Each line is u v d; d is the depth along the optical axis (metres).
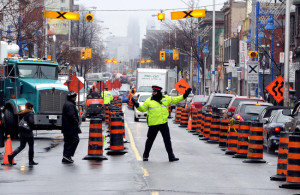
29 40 76.50
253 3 90.62
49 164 27.31
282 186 20.20
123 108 105.00
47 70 44.59
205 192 19.02
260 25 81.00
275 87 50.84
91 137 28.75
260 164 27.58
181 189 19.53
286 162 21.95
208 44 155.12
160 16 64.19
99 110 66.75
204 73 121.62
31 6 75.25
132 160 28.47
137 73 96.88
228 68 96.38
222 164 27.28
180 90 63.94
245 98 46.34
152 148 34.81
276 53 91.44
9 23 72.62
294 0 77.75
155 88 28.12
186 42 133.38
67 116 27.73
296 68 79.38
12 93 43.72
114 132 31.22
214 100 54.12
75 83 51.94
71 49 119.81
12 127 42.84
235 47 130.12
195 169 25.09
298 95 81.56
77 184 20.77
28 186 20.50
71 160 27.69
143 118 65.00
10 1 62.75
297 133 21.14
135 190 19.23
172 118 75.44
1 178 22.62
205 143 39.69
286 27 51.78
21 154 32.25
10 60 44.22
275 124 32.69
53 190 19.55
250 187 20.28
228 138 32.59
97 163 27.33
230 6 138.12
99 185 20.42
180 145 37.78
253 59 65.69
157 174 23.27
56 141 41.34
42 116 42.31
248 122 30.44
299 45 78.75
